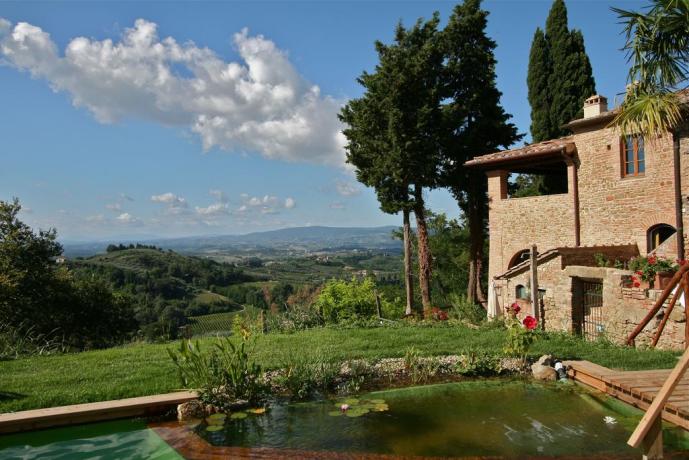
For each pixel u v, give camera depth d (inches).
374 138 848.9
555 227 647.8
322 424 247.3
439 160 844.6
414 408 270.1
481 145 848.9
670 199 522.6
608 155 586.6
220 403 267.7
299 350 383.9
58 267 1059.3
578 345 394.9
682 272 329.1
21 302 893.2
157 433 237.0
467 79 846.5
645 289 415.2
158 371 323.9
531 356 356.2
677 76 367.9
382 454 209.5
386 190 866.1
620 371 299.9
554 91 903.7
